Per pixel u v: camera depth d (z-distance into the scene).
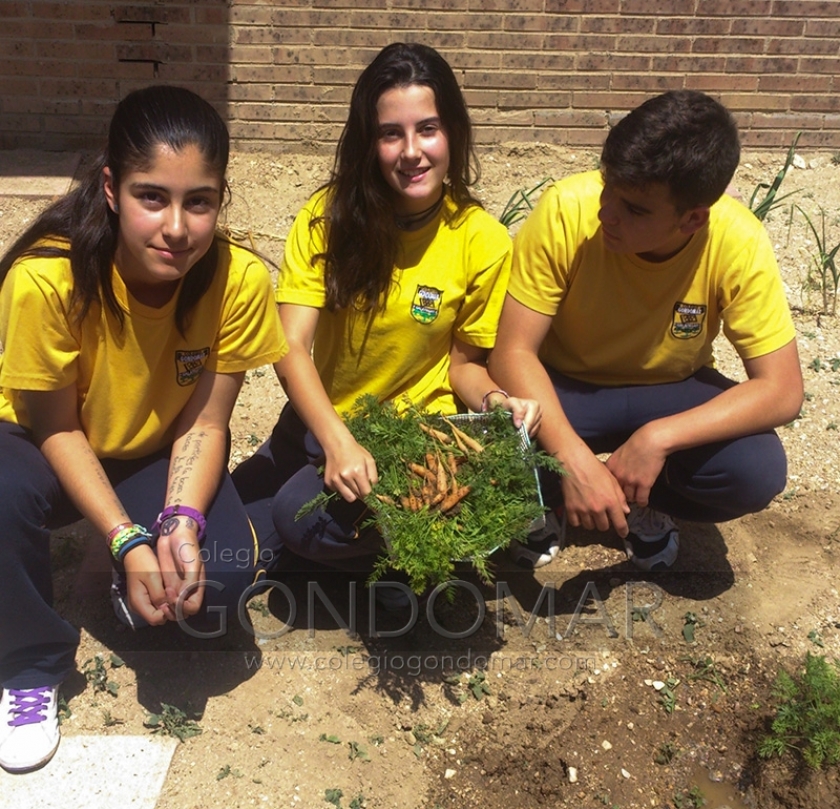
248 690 2.94
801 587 3.43
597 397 3.21
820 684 2.94
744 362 3.03
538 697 3.04
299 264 2.93
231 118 5.62
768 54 5.64
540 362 3.18
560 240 2.91
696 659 3.18
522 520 2.70
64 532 3.39
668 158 2.54
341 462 2.71
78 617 3.09
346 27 5.44
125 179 2.24
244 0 5.36
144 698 2.88
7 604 2.53
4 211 5.09
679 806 2.82
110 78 5.50
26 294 2.37
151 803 2.63
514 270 3.01
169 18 5.39
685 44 5.60
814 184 5.71
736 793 2.88
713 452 3.04
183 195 2.26
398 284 2.90
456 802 2.77
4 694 2.72
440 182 2.74
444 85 2.67
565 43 5.57
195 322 2.58
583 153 5.81
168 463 2.84
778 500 3.74
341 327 2.99
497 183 5.66
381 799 2.73
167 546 2.58
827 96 5.75
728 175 2.63
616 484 2.93
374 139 2.67
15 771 2.66
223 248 2.59
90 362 2.55
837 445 3.99
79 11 5.35
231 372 2.72
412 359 3.01
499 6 5.46
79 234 2.36
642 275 2.92
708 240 2.88
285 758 2.78
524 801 2.80
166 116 2.23
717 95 5.75
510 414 2.88
